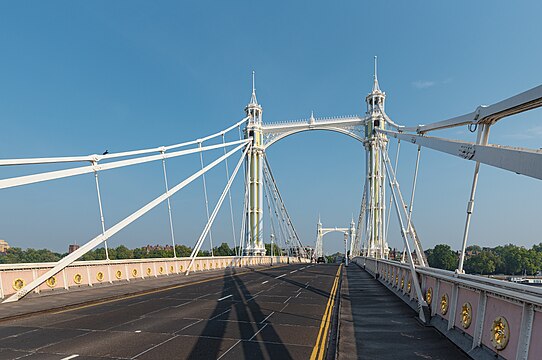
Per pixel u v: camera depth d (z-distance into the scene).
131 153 19.41
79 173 15.12
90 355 6.56
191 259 26.39
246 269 33.34
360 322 9.52
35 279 13.24
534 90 5.12
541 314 4.46
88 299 12.80
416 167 11.89
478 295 6.29
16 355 6.54
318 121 59.66
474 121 7.08
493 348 5.59
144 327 8.83
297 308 11.74
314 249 122.00
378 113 55.22
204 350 6.93
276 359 6.46
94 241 15.92
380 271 22.14
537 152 4.60
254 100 62.88
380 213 49.50
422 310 9.35
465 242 7.19
